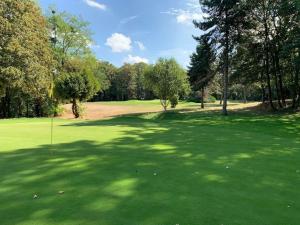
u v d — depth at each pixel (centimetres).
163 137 1353
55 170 754
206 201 573
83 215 497
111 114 4747
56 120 2616
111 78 10806
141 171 760
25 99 4294
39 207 528
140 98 10744
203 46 3519
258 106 4125
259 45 3581
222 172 779
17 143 1127
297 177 757
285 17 3206
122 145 1116
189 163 862
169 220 485
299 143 1302
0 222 470
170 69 4625
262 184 693
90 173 732
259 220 500
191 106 5916
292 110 3512
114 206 536
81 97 3788
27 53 3155
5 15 3142
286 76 3825
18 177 696
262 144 1245
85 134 1399
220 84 6309
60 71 4262
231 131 1702
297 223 493
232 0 3272
